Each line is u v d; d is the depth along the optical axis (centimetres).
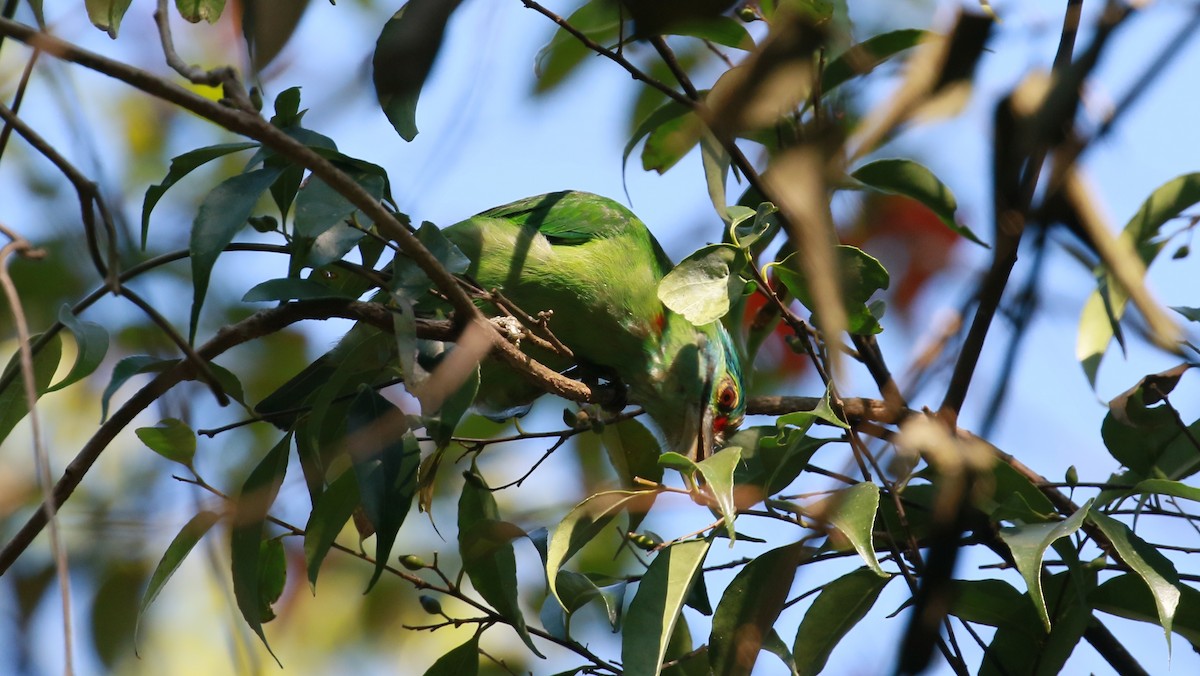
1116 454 622
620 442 746
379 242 591
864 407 625
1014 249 368
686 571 532
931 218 617
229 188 510
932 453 439
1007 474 586
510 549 600
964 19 381
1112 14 344
